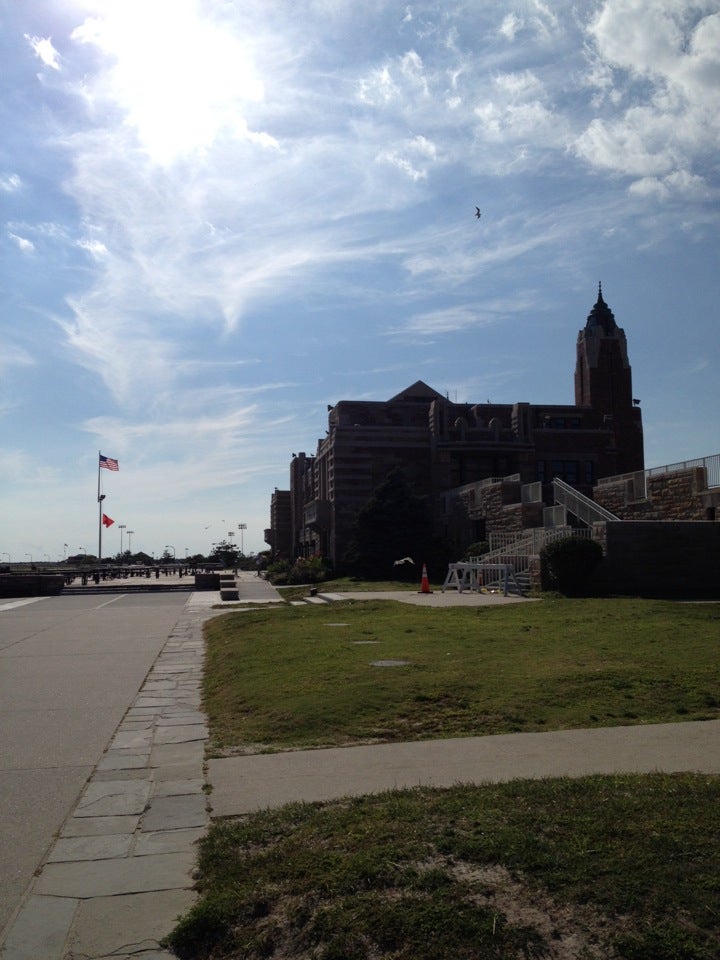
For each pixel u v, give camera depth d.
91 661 16.38
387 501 46.81
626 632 15.55
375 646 15.14
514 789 6.45
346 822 5.85
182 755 8.60
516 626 17.44
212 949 4.50
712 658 12.34
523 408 56.81
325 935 4.41
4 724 10.37
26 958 4.45
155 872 5.51
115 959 4.44
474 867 4.97
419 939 4.25
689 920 4.25
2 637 20.98
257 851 5.60
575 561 24.17
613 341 64.44
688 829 5.32
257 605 30.59
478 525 45.44
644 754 7.73
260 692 11.49
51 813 6.78
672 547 24.88
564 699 10.05
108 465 67.75
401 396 64.31
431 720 9.35
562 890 4.59
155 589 45.69
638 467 63.69
